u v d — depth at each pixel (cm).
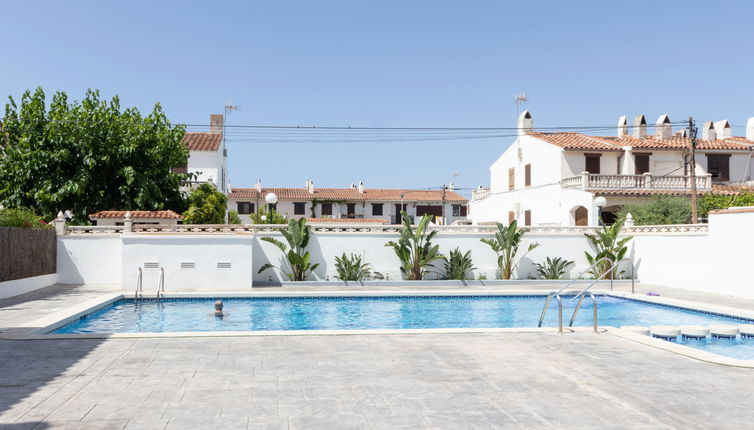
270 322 1452
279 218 4425
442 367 763
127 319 1429
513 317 1562
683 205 2564
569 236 2312
